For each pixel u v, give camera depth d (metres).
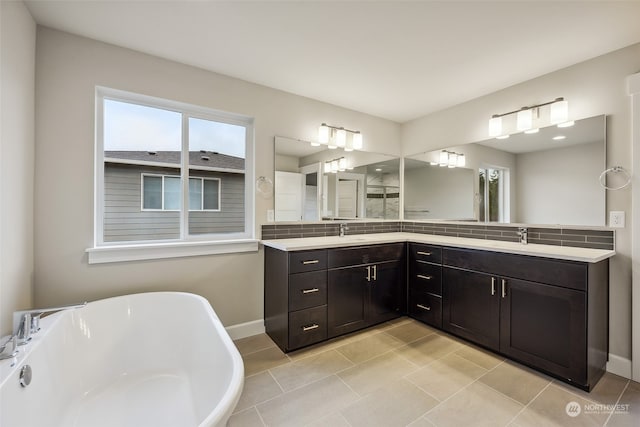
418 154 3.39
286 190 2.71
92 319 1.72
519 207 2.43
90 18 1.66
